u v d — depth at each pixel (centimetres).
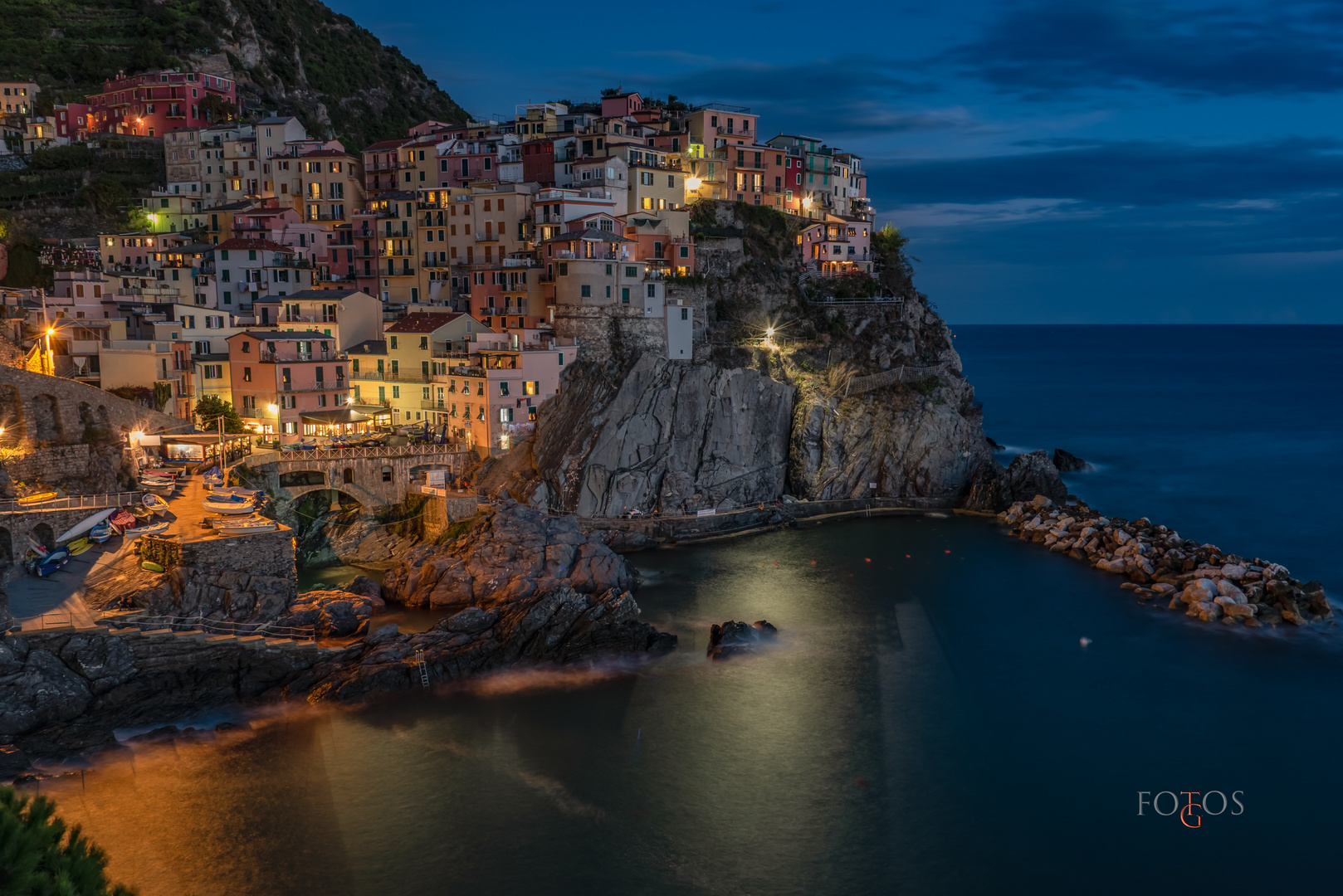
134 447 8588
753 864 4744
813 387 11600
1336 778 5581
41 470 7519
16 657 5428
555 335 11150
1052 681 6806
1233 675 6888
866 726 6147
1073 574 9131
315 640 6562
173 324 10756
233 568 6619
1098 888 4634
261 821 4916
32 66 17988
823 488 11356
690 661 7025
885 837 5000
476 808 5116
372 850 4744
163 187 16025
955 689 6669
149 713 5697
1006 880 4675
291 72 19438
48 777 5069
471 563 7938
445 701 6269
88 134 16388
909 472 11669
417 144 14450
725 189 14462
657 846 4859
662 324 11331
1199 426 17650
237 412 10338
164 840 4716
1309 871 4772
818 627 7756
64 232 14500
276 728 5816
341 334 11450
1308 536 10450
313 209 14525
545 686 6556
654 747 5800
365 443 10119
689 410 10650
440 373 10769
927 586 8800
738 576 9019
